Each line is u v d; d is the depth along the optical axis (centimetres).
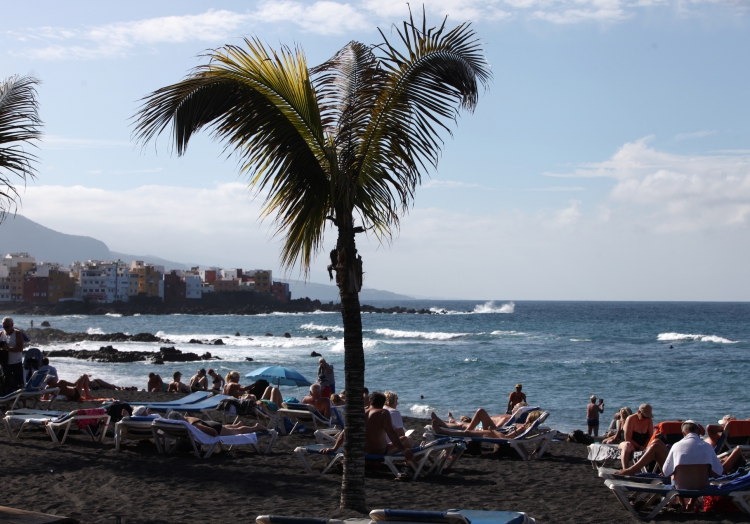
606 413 2573
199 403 1359
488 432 1161
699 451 734
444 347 6425
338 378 4003
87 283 18875
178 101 574
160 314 18400
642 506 775
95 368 4641
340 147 648
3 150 776
